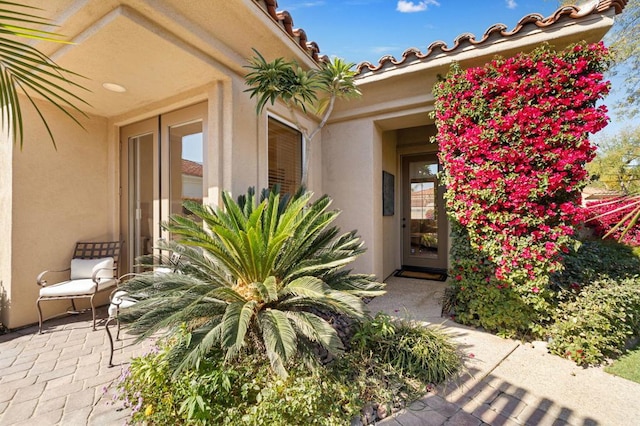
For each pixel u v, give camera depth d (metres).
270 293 2.14
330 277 3.08
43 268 3.98
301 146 5.15
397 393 2.29
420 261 7.00
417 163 7.05
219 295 2.49
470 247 3.75
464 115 3.66
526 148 3.29
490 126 3.46
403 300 4.67
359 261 5.22
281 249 2.90
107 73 3.31
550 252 3.18
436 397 2.32
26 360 2.89
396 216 6.97
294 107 4.80
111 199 4.70
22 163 3.81
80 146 4.40
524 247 3.31
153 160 4.40
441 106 3.90
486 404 2.24
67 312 4.16
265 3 3.11
